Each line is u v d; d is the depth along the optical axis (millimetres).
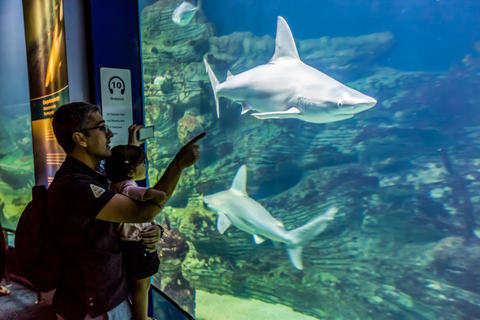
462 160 6656
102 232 1637
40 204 1612
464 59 7367
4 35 7027
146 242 1850
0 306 3732
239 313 7008
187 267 7680
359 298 7062
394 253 7066
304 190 8211
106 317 1777
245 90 5383
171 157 9633
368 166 7785
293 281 7875
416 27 10852
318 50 10594
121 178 1973
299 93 4863
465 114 7191
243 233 8586
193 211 8422
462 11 10102
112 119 3410
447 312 5355
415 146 7375
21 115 8539
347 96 4445
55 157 3779
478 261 5188
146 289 2029
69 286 1651
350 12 14266
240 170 5582
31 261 1633
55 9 3283
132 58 3512
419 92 7703
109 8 3326
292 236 5293
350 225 7816
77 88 3264
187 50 10391
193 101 10078
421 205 6730
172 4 10039
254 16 15508
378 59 9875
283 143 9062
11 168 9609
